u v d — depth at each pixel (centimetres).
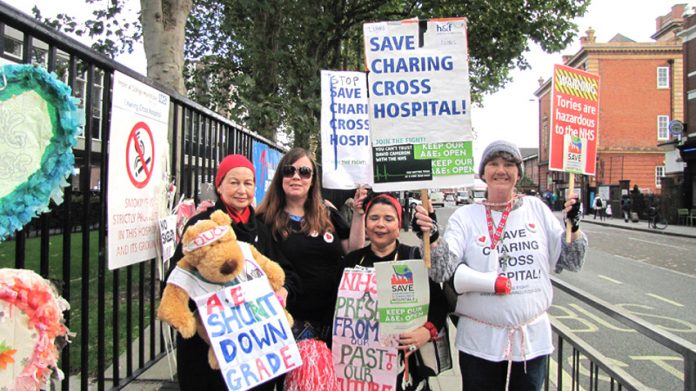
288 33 1396
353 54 2188
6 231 173
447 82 265
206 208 284
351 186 404
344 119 409
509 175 255
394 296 257
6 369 153
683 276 992
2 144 171
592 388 256
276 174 306
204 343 245
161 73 662
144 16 663
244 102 935
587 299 253
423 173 262
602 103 4219
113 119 255
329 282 293
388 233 276
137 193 286
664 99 4166
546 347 244
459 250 254
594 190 3931
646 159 4166
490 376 246
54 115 189
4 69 171
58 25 961
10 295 154
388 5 1602
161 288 318
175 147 364
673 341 180
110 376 374
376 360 265
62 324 177
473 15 1491
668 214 2633
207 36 1583
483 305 246
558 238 254
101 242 266
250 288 238
